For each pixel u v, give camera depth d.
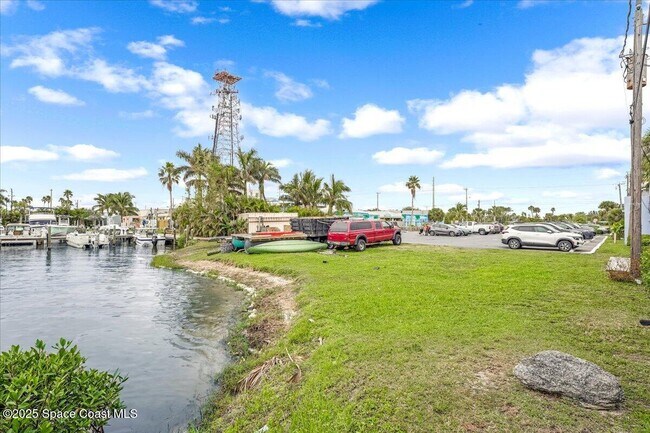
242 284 19.50
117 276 25.27
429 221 86.06
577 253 20.62
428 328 7.74
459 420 4.50
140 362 9.50
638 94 11.39
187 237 44.06
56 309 15.48
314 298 11.66
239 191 45.84
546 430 4.22
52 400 4.27
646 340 6.90
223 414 6.43
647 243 16.56
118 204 101.50
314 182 56.16
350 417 4.73
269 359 7.88
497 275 13.48
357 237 24.58
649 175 21.11
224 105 60.78
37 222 65.75
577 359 5.15
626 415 4.45
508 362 6.02
